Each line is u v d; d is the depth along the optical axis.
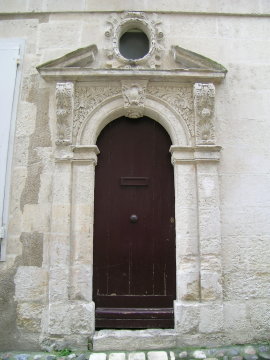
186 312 3.63
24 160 3.95
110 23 4.24
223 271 3.77
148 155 4.18
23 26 4.26
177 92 4.05
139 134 4.22
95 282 3.95
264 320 3.71
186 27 4.27
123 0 4.29
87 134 3.95
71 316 3.61
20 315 3.67
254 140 4.03
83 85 4.05
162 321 3.83
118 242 4.02
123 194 4.11
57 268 3.68
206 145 3.87
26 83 4.12
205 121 3.90
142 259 4.00
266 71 4.19
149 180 4.14
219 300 3.65
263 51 4.24
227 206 3.89
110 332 3.67
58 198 3.81
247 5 4.34
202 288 3.66
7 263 3.77
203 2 4.32
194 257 3.75
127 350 3.56
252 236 3.85
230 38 4.25
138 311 3.87
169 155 4.18
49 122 4.02
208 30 4.27
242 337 3.66
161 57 4.17
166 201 4.09
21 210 3.86
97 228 4.04
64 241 3.72
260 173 3.97
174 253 4.01
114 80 4.04
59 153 3.88
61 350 3.55
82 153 3.91
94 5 4.28
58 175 3.85
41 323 3.65
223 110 4.07
